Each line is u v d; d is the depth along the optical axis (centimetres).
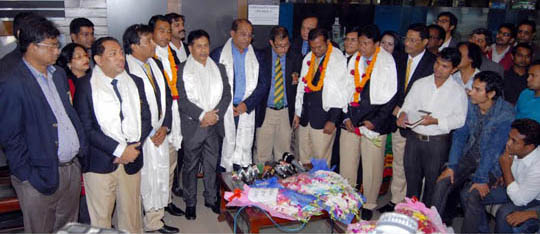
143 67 274
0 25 374
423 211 225
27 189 211
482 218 288
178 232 304
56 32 202
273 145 385
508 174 260
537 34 484
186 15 418
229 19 429
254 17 432
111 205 247
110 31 403
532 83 290
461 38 473
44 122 205
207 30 427
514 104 370
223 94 317
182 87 303
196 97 303
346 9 443
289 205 248
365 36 303
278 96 359
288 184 273
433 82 289
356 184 342
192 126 308
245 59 336
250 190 261
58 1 384
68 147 218
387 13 450
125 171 247
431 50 351
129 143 242
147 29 266
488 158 271
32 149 204
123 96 239
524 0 480
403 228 157
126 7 402
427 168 300
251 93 338
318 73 326
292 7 438
